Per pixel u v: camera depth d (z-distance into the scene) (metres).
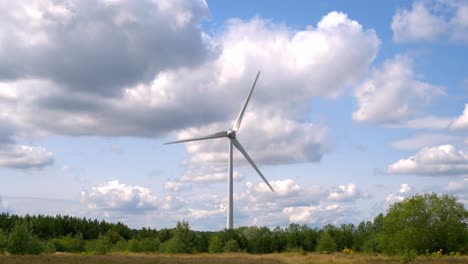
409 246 80.69
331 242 103.94
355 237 113.81
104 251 83.75
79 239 99.25
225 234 111.38
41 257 61.44
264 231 141.38
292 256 87.50
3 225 129.12
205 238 111.19
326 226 120.44
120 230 146.00
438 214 81.62
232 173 103.19
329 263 63.91
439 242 81.75
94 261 57.78
